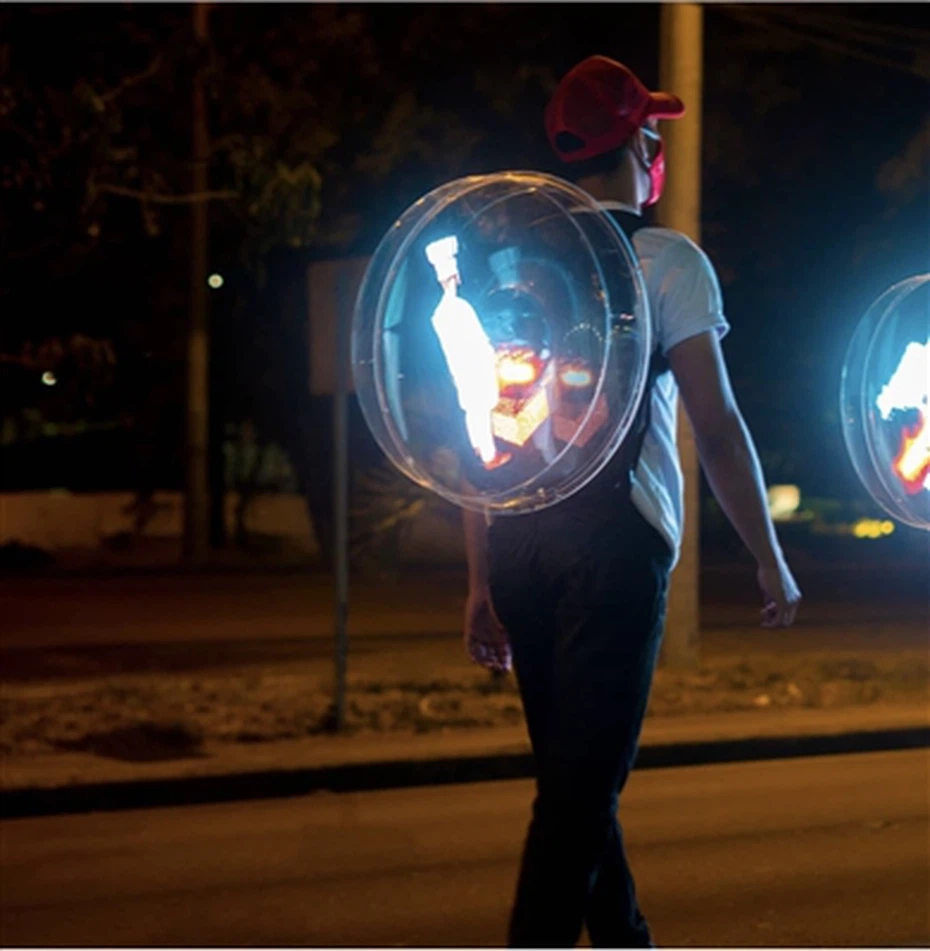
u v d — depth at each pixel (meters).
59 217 12.20
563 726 3.19
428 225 3.31
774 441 25.02
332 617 18.38
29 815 9.01
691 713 11.30
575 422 3.13
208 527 29.89
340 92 20.66
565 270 3.15
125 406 29.80
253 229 13.23
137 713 10.95
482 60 19.69
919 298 3.25
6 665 13.87
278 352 27.53
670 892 6.86
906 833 8.09
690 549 12.99
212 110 16.20
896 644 15.66
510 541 3.28
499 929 6.40
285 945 6.21
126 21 13.92
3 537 31.94
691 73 12.68
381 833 8.38
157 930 6.45
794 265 19.27
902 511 3.26
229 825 8.66
